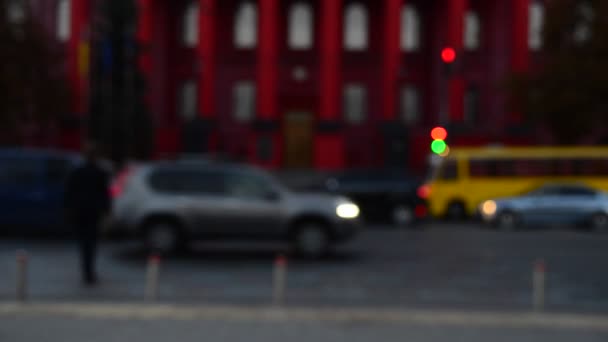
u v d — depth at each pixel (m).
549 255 28.89
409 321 15.80
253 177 26.70
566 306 18.58
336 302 18.48
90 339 13.33
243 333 14.13
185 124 69.38
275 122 68.69
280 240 26.45
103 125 41.75
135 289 19.83
